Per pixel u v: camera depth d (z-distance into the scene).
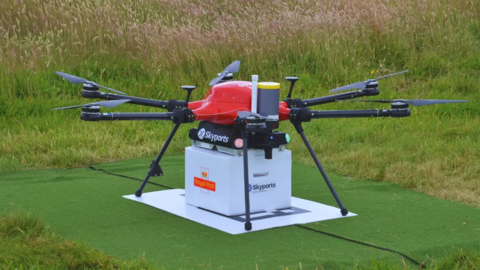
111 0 11.09
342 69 9.45
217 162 5.41
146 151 7.19
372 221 5.37
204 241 4.99
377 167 6.62
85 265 4.60
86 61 8.97
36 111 8.05
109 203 5.67
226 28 10.31
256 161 5.45
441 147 7.02
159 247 4.90
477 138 7.41
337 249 4.89
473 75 9.59
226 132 5.42
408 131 7.72
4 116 7.91
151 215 5.43
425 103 5.24
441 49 10.12
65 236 5.05
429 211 5.59
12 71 8.55
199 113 5.32
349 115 5.32
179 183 6.23
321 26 10.24
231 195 5.38
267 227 5.21
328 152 7.10
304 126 7.83
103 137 7.43
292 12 10.70
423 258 4.79
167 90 8.73
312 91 8.96
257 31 9.97
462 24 10.71
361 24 10.46
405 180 6.23
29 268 4.55
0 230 4.96
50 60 8.87
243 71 9.33
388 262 4.69
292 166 6.75
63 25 9.66
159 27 10.35
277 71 9.36
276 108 5.32
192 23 10.55
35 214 5.42
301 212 5.52
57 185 6.12
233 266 4.65
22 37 9.84
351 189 6.12
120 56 9.42
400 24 10.65
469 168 6.41
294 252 4.84
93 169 6.66
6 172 6.53
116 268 4.59
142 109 8.37
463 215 5.51
